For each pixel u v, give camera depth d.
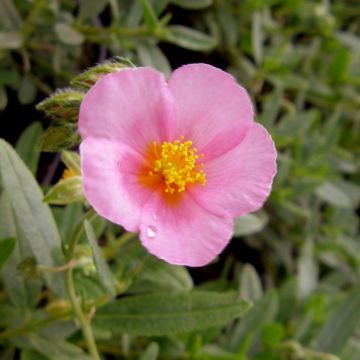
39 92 0.17
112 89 0.11
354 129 0.22
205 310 0.13
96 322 0.13
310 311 0.17
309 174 0.19
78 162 0.12
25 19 0.17
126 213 0.11
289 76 0.19
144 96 0.11
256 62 0.20
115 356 0.16
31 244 0.12
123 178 0.11
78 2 0.18
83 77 0.11
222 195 0.12
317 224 0.20
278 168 0.19
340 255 0.21
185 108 0.12
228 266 0.18
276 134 0.19
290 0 0.20
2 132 0.17
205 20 0.19
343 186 0.21
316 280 0.20
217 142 0.12
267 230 0.20
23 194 0.12
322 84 0.21
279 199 0.19
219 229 0.12
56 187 0.11
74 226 0.14
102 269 0.11
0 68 0.16
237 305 0.13
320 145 0.20
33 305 0.14
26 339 0.14
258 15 0.19
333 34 0.21
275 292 0.17
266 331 0.17
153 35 0.16
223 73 0.12
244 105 0.12
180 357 0.16
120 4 0.17
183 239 0.12
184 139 0.12
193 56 0.20
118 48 0.17
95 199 0.11
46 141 0.12
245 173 0.12
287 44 0.20
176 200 0.12
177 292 0.13
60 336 0.14
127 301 0.13
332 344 0.17
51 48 0.17
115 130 0.11
